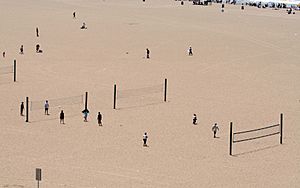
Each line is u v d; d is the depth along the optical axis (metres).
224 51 119.62
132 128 68.00
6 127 66.31
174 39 131.00
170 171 54.53
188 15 172.88
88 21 152.75
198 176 53.53
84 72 96.62
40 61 104.25
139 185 50.56
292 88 91.06
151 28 145.00
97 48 118.50
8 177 51.09
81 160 56.50
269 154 60.47
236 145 63.03
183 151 60.50
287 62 111.38
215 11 186.62
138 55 112.88
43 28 140.12
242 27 153.00
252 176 54.09
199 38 133.38
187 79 94.50
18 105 75.56
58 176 51.81
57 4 187.62
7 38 125.56
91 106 76.62
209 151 60.78
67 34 133.25
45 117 71.00
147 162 56.75
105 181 51.16
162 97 82.75
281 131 64.50
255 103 81.25
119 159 57.28
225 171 55.12
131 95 83.00
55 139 62.81
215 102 81.06
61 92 82.94
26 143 61.03
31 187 48.97
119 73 96.94
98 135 64.88
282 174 54.84
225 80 94.88
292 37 140.12
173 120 71.88
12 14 161.12
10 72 94.56
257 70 103.38
